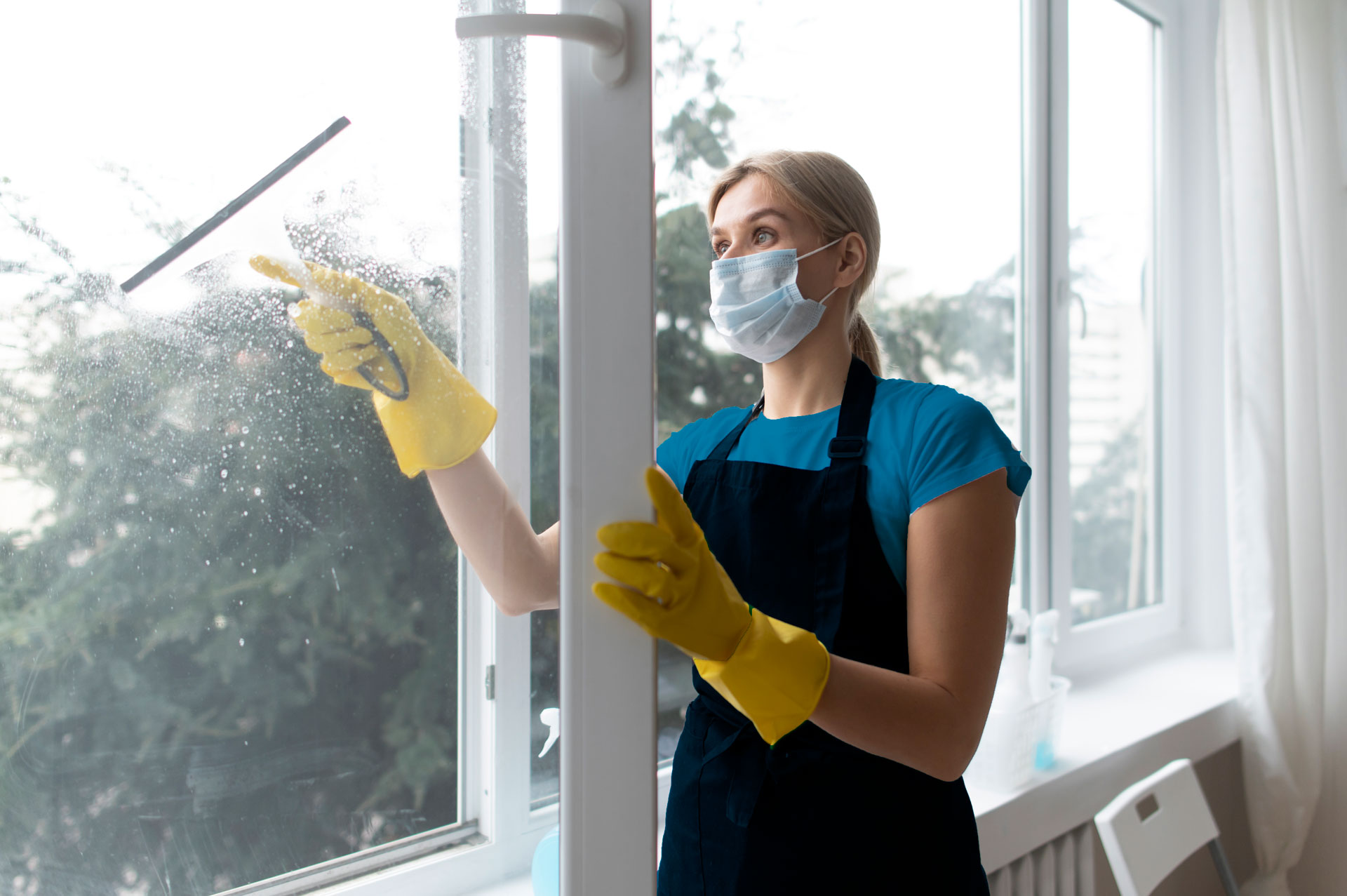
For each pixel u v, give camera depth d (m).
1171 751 1.58
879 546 0.78
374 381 0.62
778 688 0.56
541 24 0.51
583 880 0.54
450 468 0.63
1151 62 2.06
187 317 0.60
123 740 0.59
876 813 0.75
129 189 0.59
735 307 0.88
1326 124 1.73
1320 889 1.75
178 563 0.60
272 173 0.61
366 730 0.64
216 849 0.61
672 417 1.26
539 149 0.61
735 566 0.81
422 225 0.62
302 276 0.61
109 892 0.59
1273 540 1.65
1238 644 1.70
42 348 0.57
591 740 0.53
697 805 0.80
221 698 0.61
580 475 0.53
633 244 0.53
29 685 0.58
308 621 0.63
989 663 0.69
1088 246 1.90
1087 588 1.95
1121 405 2.01
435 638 0.66
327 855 0.64
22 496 0.57
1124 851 1.20
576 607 0.53
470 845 0.67
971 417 0.75
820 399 0.89
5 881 0.57
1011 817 1.25
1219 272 2.07
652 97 0.52
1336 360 1.73
